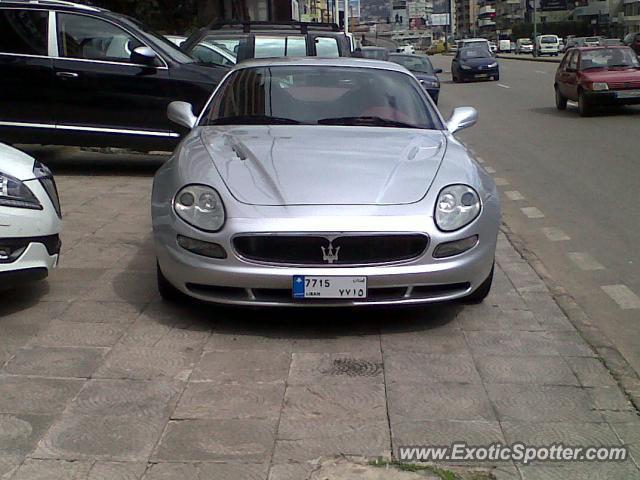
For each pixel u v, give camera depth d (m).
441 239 4.52
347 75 6.23
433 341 4.66
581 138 14.80
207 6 21.12
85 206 8.17
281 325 4.87
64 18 9.48
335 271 4.44
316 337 4.70
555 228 8.06
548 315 5.13
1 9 9.41
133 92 9.48
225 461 3.35
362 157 4.98
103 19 9.55
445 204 4.61
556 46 67.56
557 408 3.87
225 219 4.49
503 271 6.17
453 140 5.63
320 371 4.23
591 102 18.17
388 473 3.28
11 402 3.83
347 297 4.46
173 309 5.11
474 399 3.94
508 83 32.38
